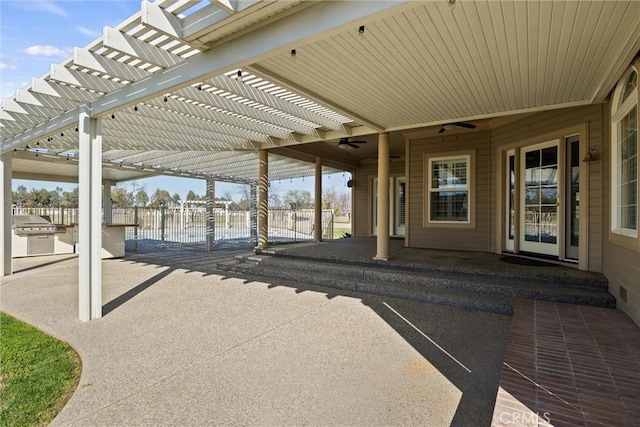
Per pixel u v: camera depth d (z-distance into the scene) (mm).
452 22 2891
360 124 6727
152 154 9758
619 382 2338
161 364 3104
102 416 2336
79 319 4363
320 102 4844
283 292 5625
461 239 7668
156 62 3594
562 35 3064
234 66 3219
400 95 4617
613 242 4137
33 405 2486
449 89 4391
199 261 9094
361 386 2697
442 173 7973
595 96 4445
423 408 2398
